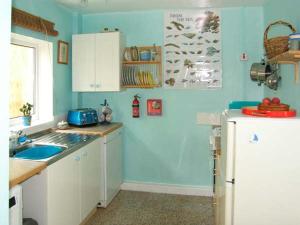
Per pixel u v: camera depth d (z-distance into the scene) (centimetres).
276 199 161
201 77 351
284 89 249
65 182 234
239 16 339
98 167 308
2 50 116
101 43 340
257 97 342
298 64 213
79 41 346
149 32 358
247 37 339
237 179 163
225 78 347
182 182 368
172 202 341
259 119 159
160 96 363
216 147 239
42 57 318
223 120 193
